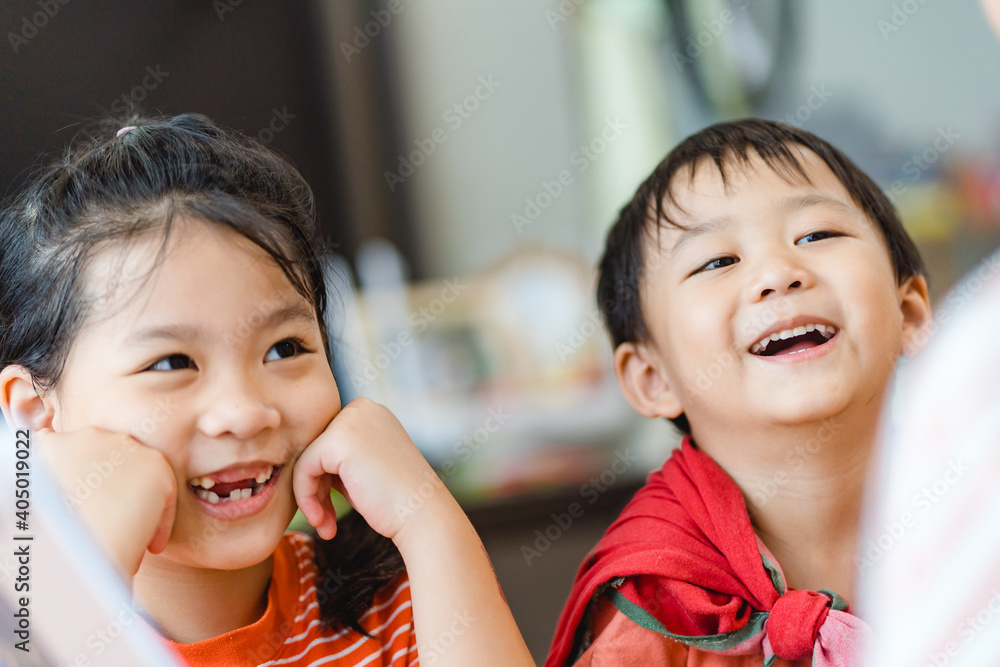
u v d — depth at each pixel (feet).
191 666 2.14
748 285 2.57
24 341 2.19
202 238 2.02
